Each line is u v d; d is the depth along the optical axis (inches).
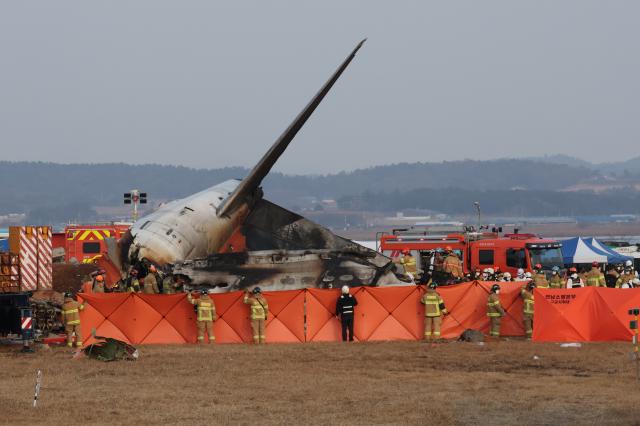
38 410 1694.1
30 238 2731.3
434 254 3821.4
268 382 1989.4
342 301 2672.2
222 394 1855.3
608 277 3612.2
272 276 2883.9
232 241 3459.6
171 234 3090.6
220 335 2696.9
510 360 2294.5
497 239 4057.6
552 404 1724.9
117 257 3036.4
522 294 2738.7
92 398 1813.5
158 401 1784.0
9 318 2566.4
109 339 2340.1
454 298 2755.9
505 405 1716.3
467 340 2667.3
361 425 1569.9
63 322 2610.7
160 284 2910.9
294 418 1627.7
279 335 2696.9
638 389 1884.8
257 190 3508.9
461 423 1574.8
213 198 3437.5
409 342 2657.5
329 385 1948.8
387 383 1969.7
